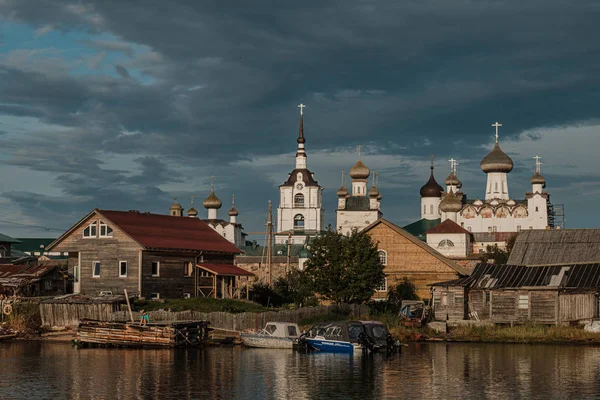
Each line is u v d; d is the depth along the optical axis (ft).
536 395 154.10
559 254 287.48
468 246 532.32
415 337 244.42
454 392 157.28
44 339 235.61
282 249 588.09
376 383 166.50
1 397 151.74
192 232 314.96
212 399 150.92
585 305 256.73
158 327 217.77
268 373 177.99
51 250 289.94
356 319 264.31
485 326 255.91
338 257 288.71
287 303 316.60
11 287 286.25
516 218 636.48
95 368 182.80
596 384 164.55
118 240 281.33
